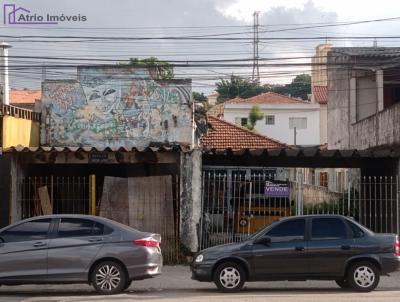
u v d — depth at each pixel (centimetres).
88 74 2211
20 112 1933
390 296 1112
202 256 1201
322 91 5738
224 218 1727
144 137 2192
